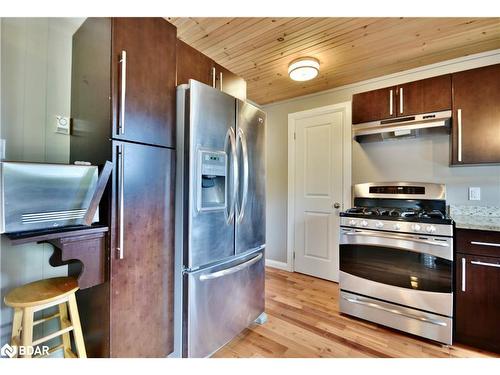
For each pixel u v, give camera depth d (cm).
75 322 118
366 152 272
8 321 130
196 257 149
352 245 210
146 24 138
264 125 208
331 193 294
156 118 142
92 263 117
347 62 234
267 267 345
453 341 175
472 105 194
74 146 150
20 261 135
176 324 152
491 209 210
